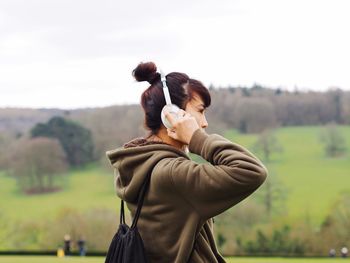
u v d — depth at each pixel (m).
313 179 107.88
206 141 3.61
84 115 106.81
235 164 3.47
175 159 3.63
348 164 116.00
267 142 112.12
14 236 86.12
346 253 63.91
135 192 3.72
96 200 100.06
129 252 3.63
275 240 73.62
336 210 76.62
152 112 3.83
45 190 104.19
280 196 91.19
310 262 40.88
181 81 3.84
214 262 3.68
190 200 3.57
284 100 119.62
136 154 3.73
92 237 73.81
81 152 107.19
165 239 3.65
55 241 77.50
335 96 121.88
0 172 106.69
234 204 3.54
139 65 3.89
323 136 119.50
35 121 108.38
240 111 106.31
